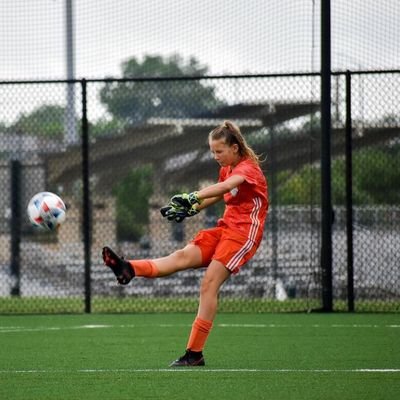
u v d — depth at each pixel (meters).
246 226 27.78
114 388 24.78
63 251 65.62
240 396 23.42
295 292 53.19
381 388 24.62
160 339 37.09
